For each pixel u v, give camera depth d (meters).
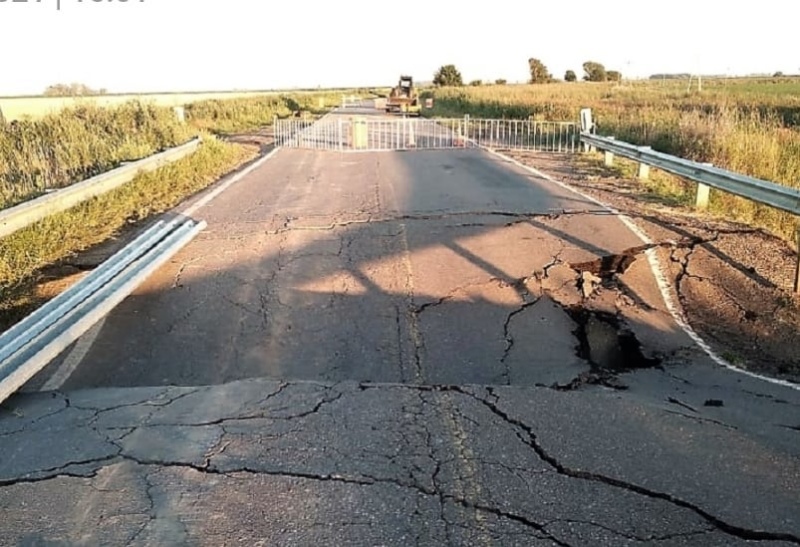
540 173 14.45
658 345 5.81
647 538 3.08
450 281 7.15
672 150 15.30
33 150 14.71
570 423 4.20
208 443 3.98
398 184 13.22
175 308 6.51
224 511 3.30
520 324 6.15
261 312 6.41
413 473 3.62
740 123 15.70
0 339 5.20
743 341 5.95
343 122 34.47
